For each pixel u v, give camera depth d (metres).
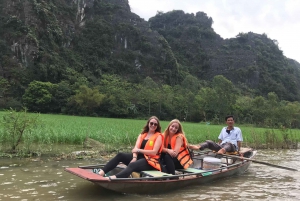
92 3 100.19
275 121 56.78
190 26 127.19
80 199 5.07
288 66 130.25
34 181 6.15
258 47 126.19
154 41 101.62
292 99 111.19
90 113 59.31
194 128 26.38
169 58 99.38
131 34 99.31
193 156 8.40
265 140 17.97
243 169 8.15
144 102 68.25
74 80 70.94
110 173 6.22
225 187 6.35
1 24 73.62
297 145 18.20
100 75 83.88
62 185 5.93
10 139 9.81
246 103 69.75
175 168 6.63
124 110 62.44
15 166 7.58
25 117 9.71
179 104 67.75
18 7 75.94
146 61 96.62
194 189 6.06
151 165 5.95
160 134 6.21
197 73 114.12
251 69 111.19
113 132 14.74
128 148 11.80
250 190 6.15
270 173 8.26
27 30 73.19
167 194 5.61
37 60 72.25
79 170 5.51
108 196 5.29
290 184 6.86
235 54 118.69
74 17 92.88
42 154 9.52
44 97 58.03
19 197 5.02
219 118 62.47
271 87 110.19
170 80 96.06
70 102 58.44
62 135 12.27
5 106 56.09
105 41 93.19
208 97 64.94
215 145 8.46
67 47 86.31
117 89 67.69
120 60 92.56
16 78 67.12
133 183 5.22
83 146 11.61
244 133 22.09
